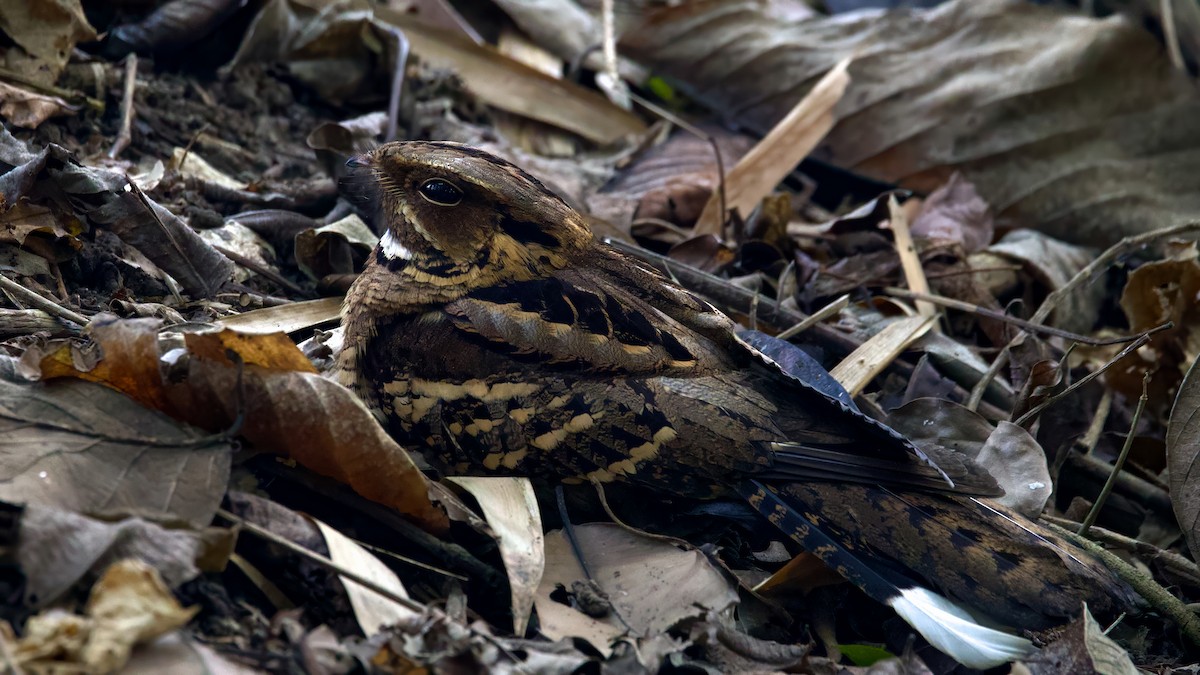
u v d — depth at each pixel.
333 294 5.16
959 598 3.84
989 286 6.46
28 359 3.54
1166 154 6.98
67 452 3.28
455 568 3.73
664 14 7.39
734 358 4.42
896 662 3.71
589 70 7.78
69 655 2.67
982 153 7.03
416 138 6.48
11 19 5.21
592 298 4.23
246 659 3.01
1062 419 5.35
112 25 5.93
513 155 6.44
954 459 4.16
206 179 5.40
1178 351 5.54
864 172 7.21
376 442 3.53
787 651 3.62
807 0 8.88
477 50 7.23
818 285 5.95
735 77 7.40
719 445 4.03
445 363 4.15
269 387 3.50
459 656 3.13
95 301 4.39
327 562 3.26
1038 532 4.07
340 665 3.08
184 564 3.01
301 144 6.14
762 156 6.71
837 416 4.20
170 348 3.86
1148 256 6.83
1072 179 6.97
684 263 5.89
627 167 6.88
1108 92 7.00
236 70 6.18
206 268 4.73
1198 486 4.41
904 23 7.25
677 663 3.49
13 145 4.61
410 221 4.35
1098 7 9.03
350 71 6.48
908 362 5.59
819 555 3.91
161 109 5.74
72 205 4.55
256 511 3.41
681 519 4.27
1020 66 7.05
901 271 6.12
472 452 4.12
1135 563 4.67
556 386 4.08
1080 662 3.62
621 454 4.05
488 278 4.28
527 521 3.82
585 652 3.54
